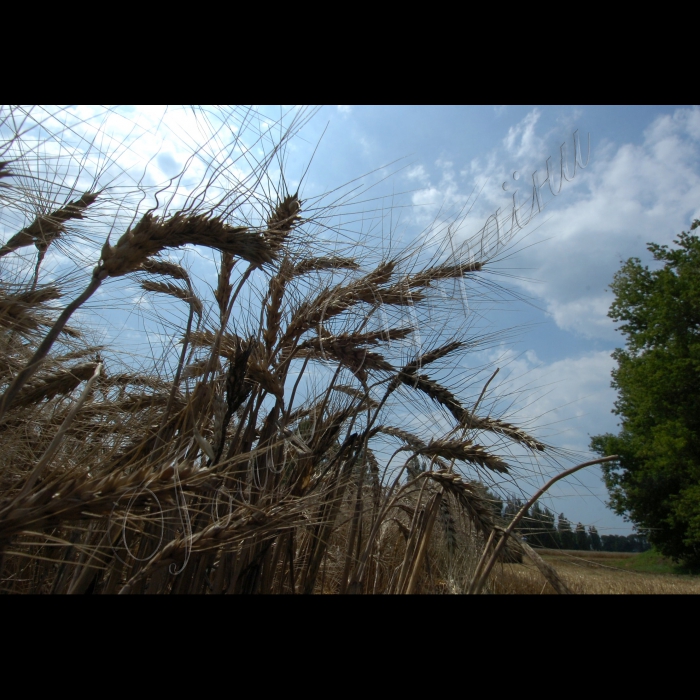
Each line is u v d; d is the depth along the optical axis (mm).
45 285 2703
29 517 1714
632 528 3377
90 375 2881
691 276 35562
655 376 32844
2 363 2467
